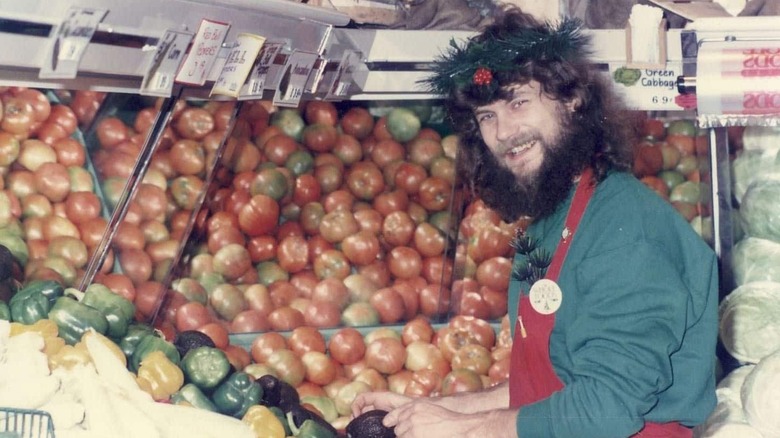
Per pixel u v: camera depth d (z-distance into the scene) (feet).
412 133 10.43
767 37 9.77
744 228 10.55
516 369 8.01
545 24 8.04
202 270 9.32
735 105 9.82
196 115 8.88
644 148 10.76
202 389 7.48
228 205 9.61
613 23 10.36
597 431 6.89
